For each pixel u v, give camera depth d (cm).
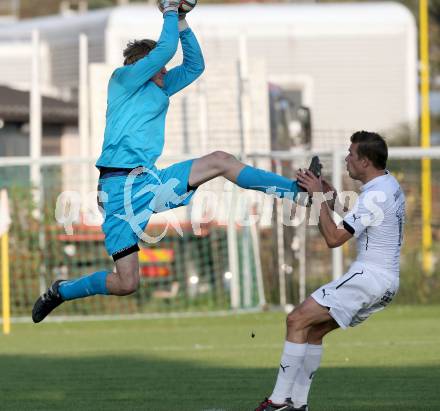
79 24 7556
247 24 7619
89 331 4731
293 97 7769
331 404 2577
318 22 7769
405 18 7919
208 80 5953
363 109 7869
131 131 2375
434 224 6194
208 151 5834
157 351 3822
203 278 5700
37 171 5762
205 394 2781
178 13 2470
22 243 5434
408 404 2570
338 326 2331
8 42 8244
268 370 3225
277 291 5734
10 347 4075
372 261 2267
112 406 2614
